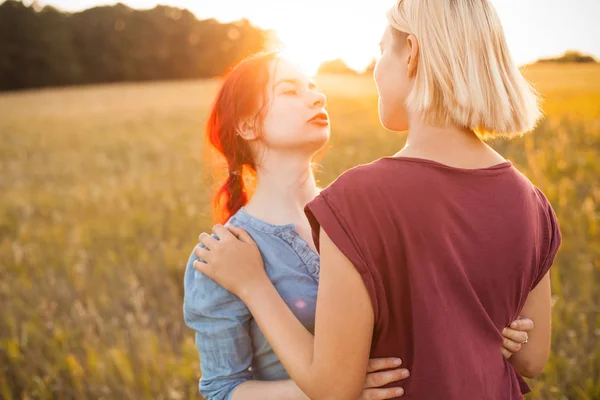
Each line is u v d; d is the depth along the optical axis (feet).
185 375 10.09
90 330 12.01
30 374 10.76
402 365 3.68
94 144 54.60
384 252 3.47
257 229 4.56
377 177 3.56
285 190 4.74
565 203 17.11
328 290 3.50
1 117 88.69
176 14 206.69
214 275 4.31
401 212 3.49
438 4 3.70
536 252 3.97
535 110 3.89
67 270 16.63
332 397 3.60
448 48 3.62
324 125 4.76
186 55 202.49
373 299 3.46
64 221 23.77
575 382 9.04
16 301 13.80
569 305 10.91
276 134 4.64
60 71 189.47
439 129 3.78
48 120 81.05
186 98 101.60
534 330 4.36
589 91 57.47
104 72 198.70
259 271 4.31
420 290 3.47
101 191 29.07
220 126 4.93
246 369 4.58
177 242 18.98
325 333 3.53
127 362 10.17
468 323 3.60
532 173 21.58
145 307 14.29
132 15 203.72
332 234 3.44
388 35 4.05
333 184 3.61
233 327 4.45
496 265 3.66
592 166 22.89
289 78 4.72
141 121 71.20
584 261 13.00
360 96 72.95
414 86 3.76
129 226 21.43
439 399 3.46
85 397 9.91
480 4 3.73
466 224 3.60
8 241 20.49
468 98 3.59
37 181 36.50
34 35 187.01
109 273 15.94
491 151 3.98
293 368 3.84
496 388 3.72
